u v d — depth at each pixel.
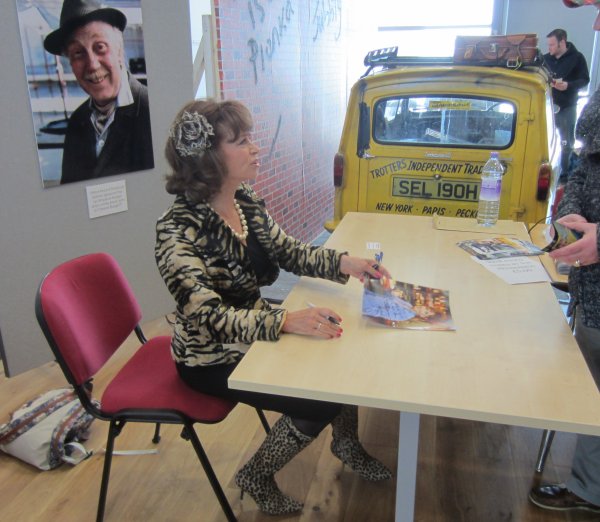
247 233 1.78
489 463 2.24
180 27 3.18
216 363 1.71
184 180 1.62
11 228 2.63
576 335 1.81
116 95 2.92
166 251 1.58
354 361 1.35
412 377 1.28
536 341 1.44
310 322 1.48
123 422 1.79
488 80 3.09
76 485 2.14
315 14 5.37
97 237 3.02
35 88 2.57
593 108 1.64
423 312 1.60
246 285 1.73
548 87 3.36
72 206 2.86
